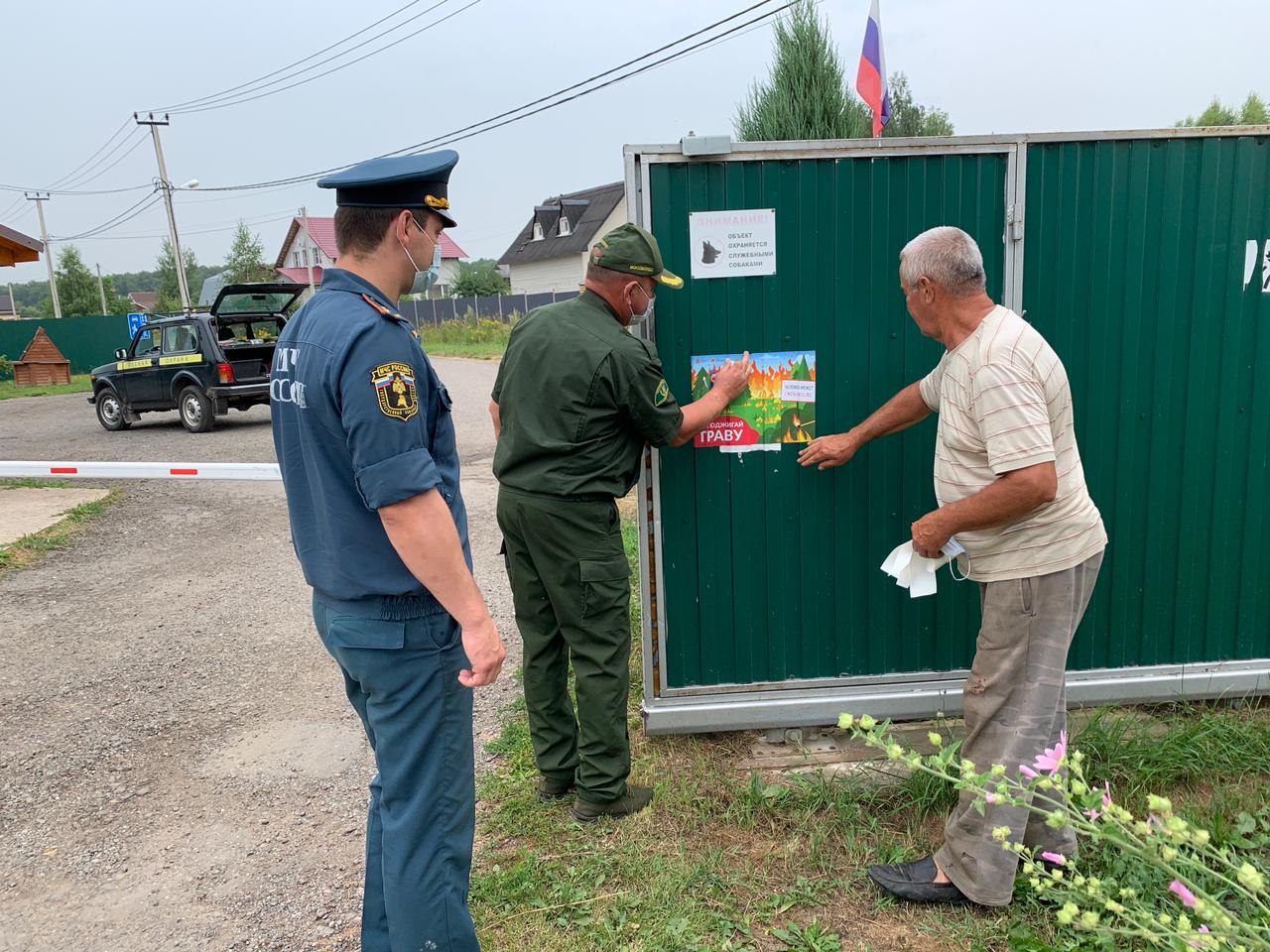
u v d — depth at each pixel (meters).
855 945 2.28
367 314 1.87
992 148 2.90
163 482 9.29
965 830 2.34
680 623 3.17
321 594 2.02
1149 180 2.97
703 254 2.96
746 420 3.05
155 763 3.48
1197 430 3.12
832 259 2.98
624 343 2.60
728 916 2.39
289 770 3.40
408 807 2.02
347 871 2.76
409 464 1.80
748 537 3.13
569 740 2.96
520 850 2.73
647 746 3.26
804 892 2.46
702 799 2.90
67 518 7.51
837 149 2.89
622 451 2.71
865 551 3.15
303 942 2.44
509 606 5.11
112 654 4.61
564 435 2.60
